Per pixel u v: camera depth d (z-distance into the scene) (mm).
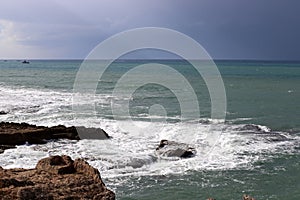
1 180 10055
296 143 21031
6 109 31531
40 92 47719
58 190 10062
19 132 19375
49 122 25844
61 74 99688
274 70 135125
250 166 16672
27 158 16672
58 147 18672
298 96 47312
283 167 16641
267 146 20188
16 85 60844
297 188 14219
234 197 13250
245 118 29625
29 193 9594
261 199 13164
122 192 13336
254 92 52594
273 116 30906
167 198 12953
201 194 13414
